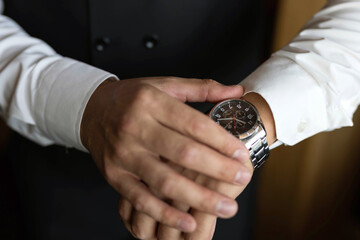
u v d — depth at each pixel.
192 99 0.44
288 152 0.84
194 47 0.58
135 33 0.57
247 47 0.60
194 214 0.40
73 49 0.59
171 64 0.59
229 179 0.37
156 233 0.43
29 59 0.48
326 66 0.44
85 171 0.64
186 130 0.38
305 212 0.91
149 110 0.38
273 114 0.43
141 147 0.39
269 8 0.75
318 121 0.45
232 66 0.60
